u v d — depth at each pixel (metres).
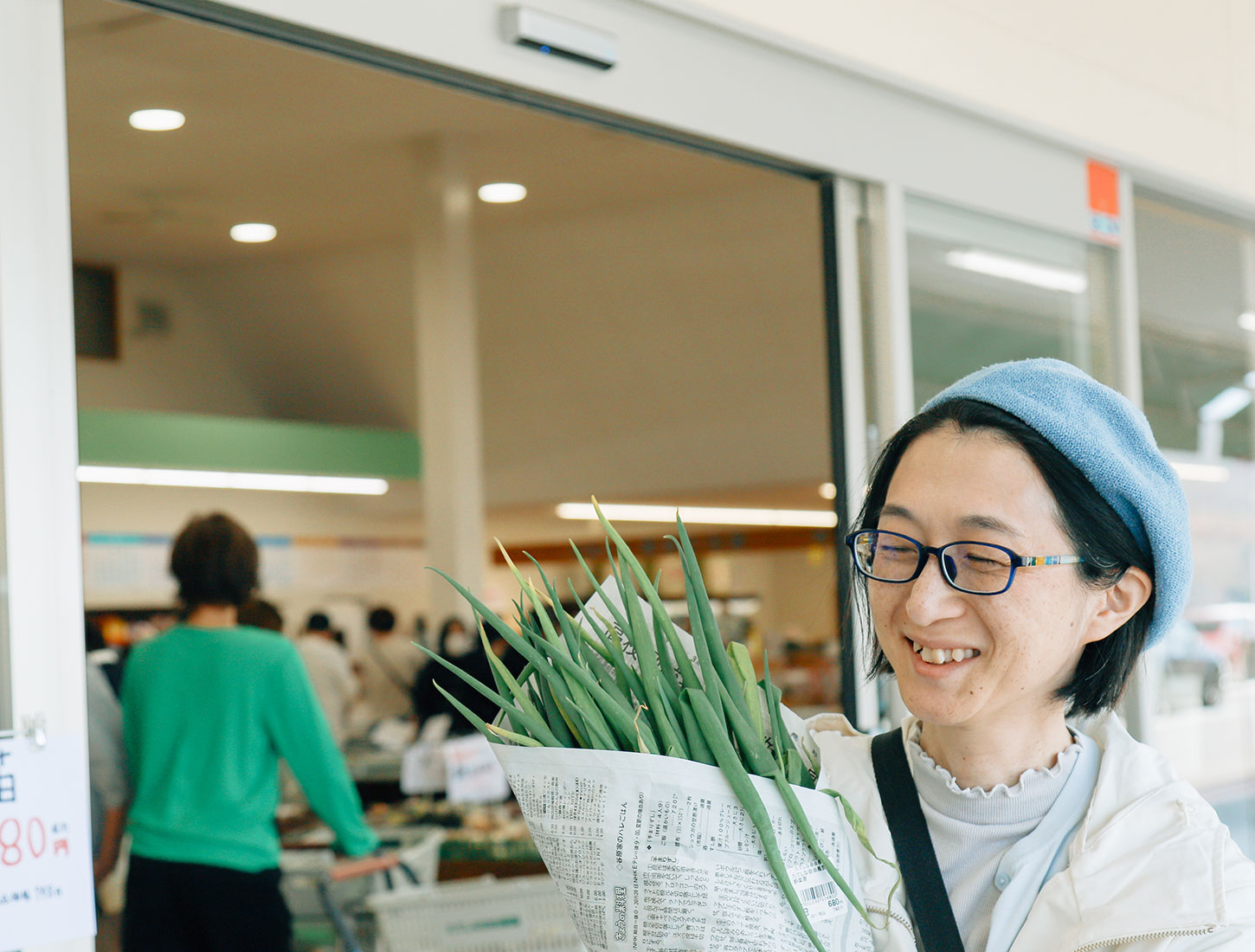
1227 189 4.07
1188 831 1.12
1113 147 3.65
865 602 1.29
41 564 1.77
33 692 1.75
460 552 7.55
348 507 9.78
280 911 3.59
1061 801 1.19
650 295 9.16
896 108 3.09
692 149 2.78
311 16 2.10
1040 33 3.46
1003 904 1.16
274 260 9.27
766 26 2.77
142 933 3.47
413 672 7.93
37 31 1.81
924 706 1.12
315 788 3.63
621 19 2.53
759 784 1.04
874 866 1.18
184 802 3.48
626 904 1.01
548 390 9.87
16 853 1.69
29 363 1.78
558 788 1.03
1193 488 4.30
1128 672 1.19
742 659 1.16
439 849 4.76
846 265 3.02
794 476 9.20
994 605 1.08
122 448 7.95
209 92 5.82
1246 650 4.43
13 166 1.78
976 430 1.11
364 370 9.77
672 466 9.62
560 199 7.92
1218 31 4.11
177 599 3.62
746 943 1.00
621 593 1.12
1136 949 1.07
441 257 7.48
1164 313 4.15
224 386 9.78
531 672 1.12
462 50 2.29
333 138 6.59
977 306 3.28
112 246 8.71
